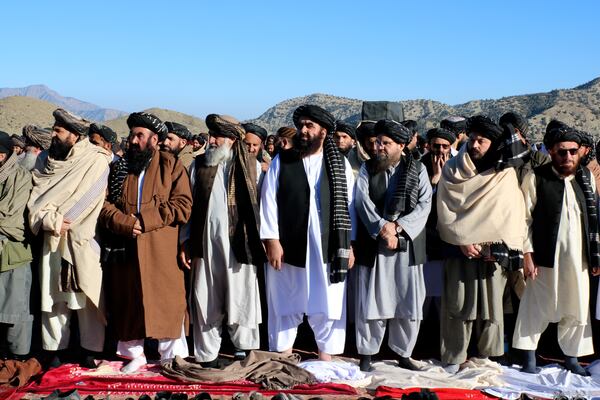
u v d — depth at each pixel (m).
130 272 5.22
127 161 5.39
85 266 5.15
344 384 4.96
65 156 5.41
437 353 5.99
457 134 7.29
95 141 7.00
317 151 5.45
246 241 5.30
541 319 5.42
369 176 5.49
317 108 5.36
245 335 5.48
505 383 5.11
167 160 5.41
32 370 5.15
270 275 5.51
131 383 5.00
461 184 5.36
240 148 5.48
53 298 5.27
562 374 5.28
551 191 5.39
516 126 5.64
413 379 5.11
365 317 5.36
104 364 5.40
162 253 5.23
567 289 5.37
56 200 5.19
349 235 5.28
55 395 4.54
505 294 5.84
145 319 5.10
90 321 5.35
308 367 5.19
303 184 5.36
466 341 5.40
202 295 5.33
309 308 5.42
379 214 5.39
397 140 5.38
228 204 5.36
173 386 4.92
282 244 5.38
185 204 5.24
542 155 5.98
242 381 5.02
